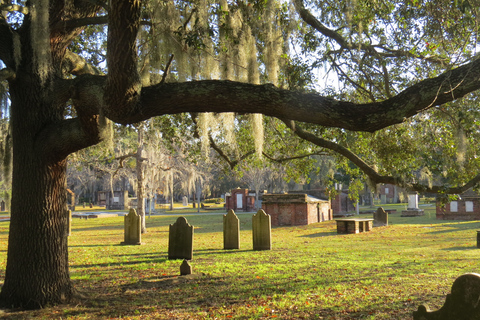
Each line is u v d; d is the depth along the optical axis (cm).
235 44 705
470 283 333
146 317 591
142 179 2391
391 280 805
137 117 514
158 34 649
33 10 548
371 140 977
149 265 1065
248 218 3600
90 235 2227
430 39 828
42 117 644
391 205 5353
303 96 481
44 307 626
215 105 502
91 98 538
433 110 849
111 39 452
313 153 1133
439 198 805
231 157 1304
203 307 643
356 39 796
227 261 1112
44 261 635
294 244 1573
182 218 1180
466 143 694
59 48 683
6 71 604
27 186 633
